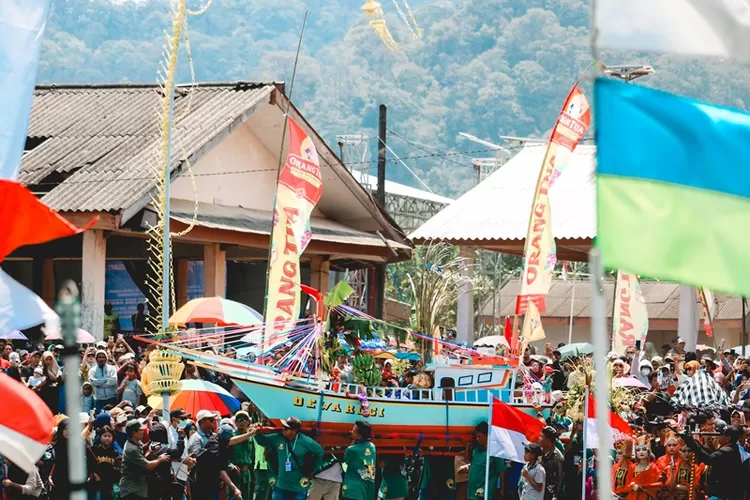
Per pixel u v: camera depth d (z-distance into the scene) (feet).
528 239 122.52
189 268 191.83
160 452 95.55
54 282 181.47
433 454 113.50
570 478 102.68
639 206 45.55
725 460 94.17
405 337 121.39
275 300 119.55
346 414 109.70
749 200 46.44
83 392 122.93
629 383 128.16
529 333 122.83
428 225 209.05
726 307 299.99
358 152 331.98
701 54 46.19
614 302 160.25
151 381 103.76
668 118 46.19
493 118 654.53
